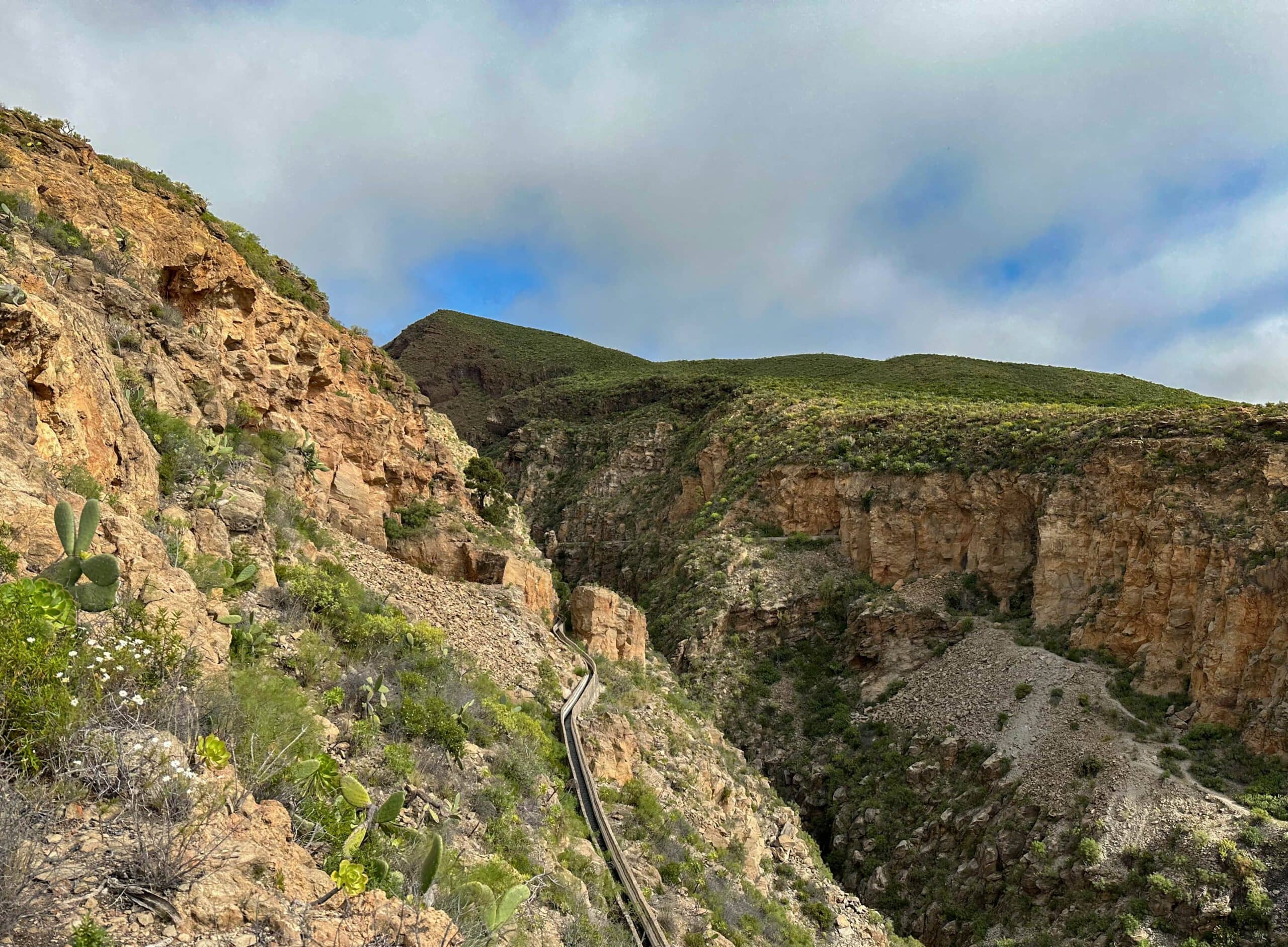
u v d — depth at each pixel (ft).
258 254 114.73
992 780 162.61
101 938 16.42
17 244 56.49
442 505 131.34
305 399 103.40
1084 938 126.93
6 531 29.09
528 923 40.04
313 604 60.44
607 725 90.94
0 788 18.58
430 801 44.96
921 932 147.33
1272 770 138.21
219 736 28.07
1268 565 155.53
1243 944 115.55
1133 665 172.65
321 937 20.20
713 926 67.87
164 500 54.65
